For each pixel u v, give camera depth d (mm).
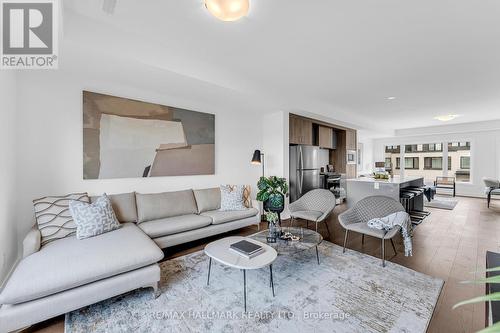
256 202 3982
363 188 4379
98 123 2996
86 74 2779
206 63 2934
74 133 2852
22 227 2535
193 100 3881
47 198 2463
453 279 2281
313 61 2889
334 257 2811
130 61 2375
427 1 1814
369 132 7812
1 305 1516
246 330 1640
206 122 4094
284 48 2574
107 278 1831
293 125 4949
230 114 4480
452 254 2869
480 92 4074
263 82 3619
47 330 1661
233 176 4547
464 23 2090
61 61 2371
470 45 2480
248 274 2410
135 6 1916
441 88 3879
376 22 2090
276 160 4750
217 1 1694
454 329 1636
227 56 2785
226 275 2393
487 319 1173
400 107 5203
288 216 4770
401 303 1913
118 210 2881
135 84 3104
